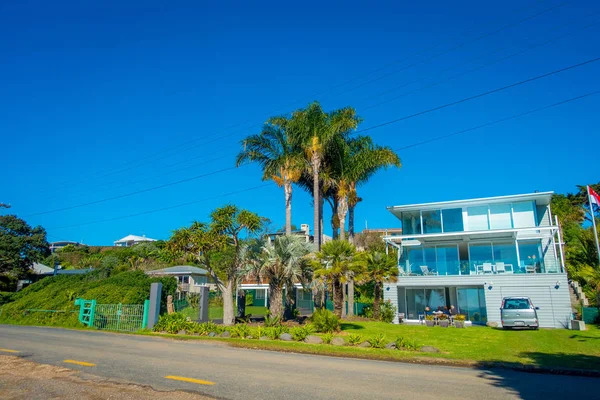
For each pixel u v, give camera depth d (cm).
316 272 2006
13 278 4175
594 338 1834
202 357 1155
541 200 3011
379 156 2900
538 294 2661
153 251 6394
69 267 6581
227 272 2255
